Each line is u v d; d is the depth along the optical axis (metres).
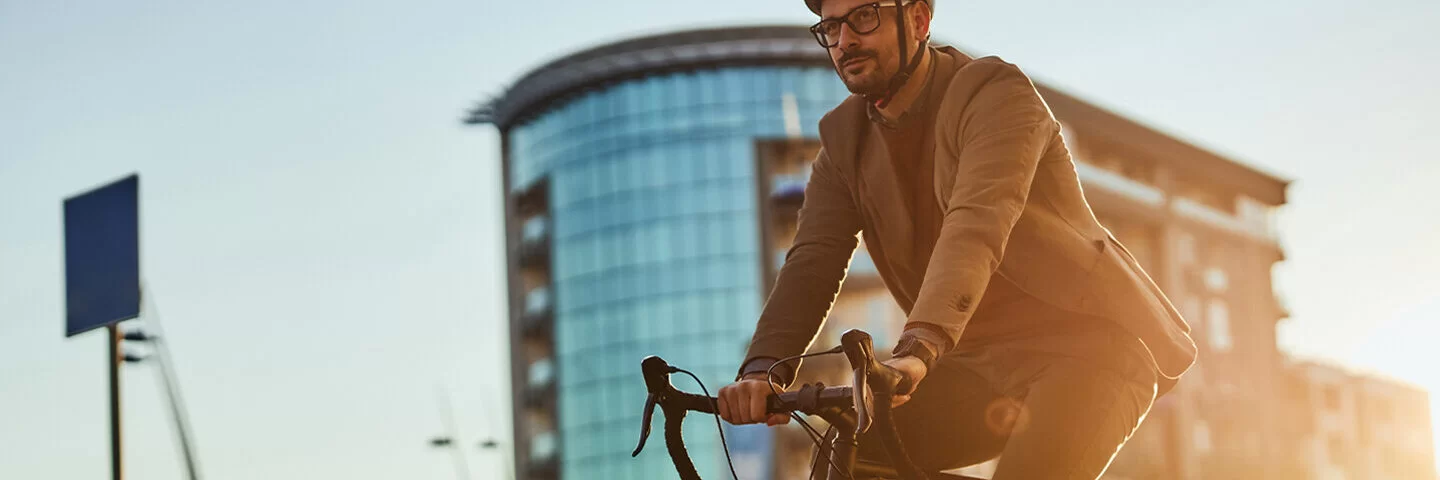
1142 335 2.96
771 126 61.97
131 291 13.29
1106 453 2.82
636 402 63.31
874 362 2.39
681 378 61.88
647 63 63.22
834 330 55.62
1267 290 76.50
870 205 3.18
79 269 13.56
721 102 62.50
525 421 67.25
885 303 56.25
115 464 14.16
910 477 2.47
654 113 63.28
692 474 2.64
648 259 63.00
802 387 2.62
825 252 3.24
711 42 62.25
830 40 2.99
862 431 2.34
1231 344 73.38
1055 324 2.94
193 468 23.14
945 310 2.64
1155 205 70.75
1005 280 2.97
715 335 61.62
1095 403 2.82
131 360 17.97
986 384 2.95
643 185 63.22
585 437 64.50
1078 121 67.19
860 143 3.15
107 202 13.40
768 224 61.88
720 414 2.64
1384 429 81.06
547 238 66.62
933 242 3.10
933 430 2.95
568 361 65.12
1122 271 2.97
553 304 66.06
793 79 62.34
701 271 62.16
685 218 62.50
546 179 66.19
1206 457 69.44
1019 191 2.82
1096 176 67.88
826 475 2.81
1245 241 75.94
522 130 68.00
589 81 64.12
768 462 55.38
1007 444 2.84
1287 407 75.44
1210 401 70.75
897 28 2.96
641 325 63.06
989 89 2.93
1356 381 80.25
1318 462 76.75
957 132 2.95
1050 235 2.92
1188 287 71.56
